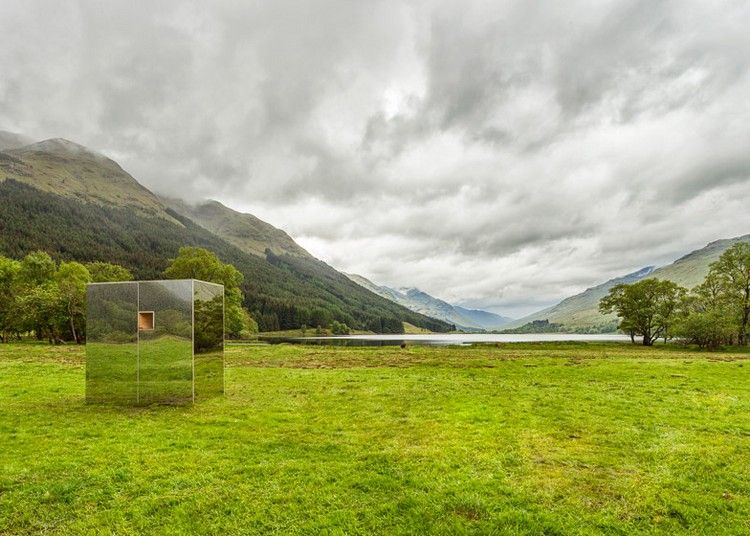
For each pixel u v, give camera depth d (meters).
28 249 189.88
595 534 7.51
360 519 7.95
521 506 8.51
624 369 31.98
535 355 49.59
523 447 12.16
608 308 91.06
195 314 18.39
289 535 7.38
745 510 8.44
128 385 18.20
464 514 8.16
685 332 69.31
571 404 18.14
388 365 35.66
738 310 75.88
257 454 11.45
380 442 12.59
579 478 9.92
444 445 12.30
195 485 9.38
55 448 11.88
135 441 12.59
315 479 9.69
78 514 8.12
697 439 13.02
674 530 7.70
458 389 22.14
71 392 20.97
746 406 17.91
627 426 14.49
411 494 8.90
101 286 18.56
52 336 67.19
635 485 9.54
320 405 17.91
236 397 19.81
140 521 7.84
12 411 16.72
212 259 79.25
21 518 7.95
